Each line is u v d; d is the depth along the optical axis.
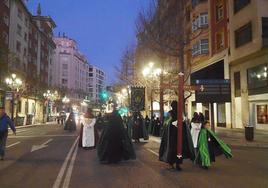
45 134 31.61
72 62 144.75
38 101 77.00
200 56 42.28
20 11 66.25
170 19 31.02
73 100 132.00
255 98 31.61
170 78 34.03
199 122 15.09
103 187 8.79
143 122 23.14
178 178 9.98
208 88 26.69
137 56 41.41
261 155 16.44
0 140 13.78
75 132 34.88
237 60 34.41
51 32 97.81
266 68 29.77
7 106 57.94
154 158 14.34
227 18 37.03
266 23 30.59
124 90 55.81
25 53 70.38
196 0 43.50
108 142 12.79
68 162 13.09
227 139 24.56
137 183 9.27
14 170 11.33
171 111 11.54
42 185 9.02
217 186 8.91
